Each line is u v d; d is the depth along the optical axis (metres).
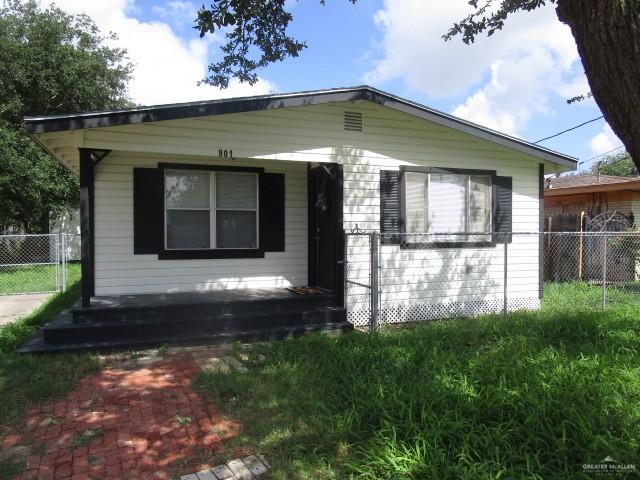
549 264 11.36
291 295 6.71
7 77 14.48
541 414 3.07
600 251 10.88
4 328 6.53
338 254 6.82
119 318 5.75
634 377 3.86
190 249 7.17
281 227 7.66
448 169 7.50
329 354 4.81
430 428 3.01
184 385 4.31
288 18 5.02
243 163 7.43
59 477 2.82
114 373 4.66
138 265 6.92
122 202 6.84
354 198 6.88
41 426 3.49
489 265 7.82
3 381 4.30
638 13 2.28
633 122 2.36
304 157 6.58
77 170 8.44
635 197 11.88
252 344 5.74
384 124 7.05
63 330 5.38
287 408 3.64
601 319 6.06
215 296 6.64
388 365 4.26
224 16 4.57
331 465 2.88
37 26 15.23
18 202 13.98
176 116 5.63
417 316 7.34
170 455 3.07
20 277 12.05
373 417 3.28
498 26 4.96
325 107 6.69
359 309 6.97
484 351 4.87
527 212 8.12
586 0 2.42
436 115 7.04
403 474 2.60
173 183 7.12
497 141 7.46
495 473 2.59
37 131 5.16
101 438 3.30
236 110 5.91
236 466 2.92
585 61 2.53
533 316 6.65
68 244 16.98
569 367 4.06
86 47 16.66
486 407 3.23
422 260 7.38
